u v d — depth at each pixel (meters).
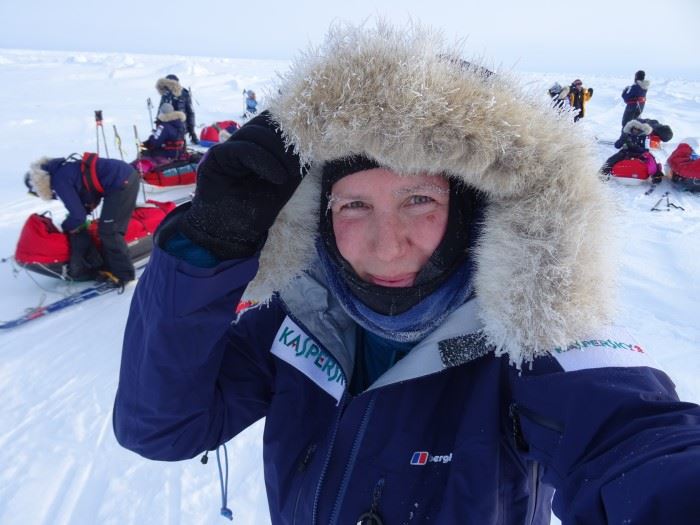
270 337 1.18
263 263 1.03
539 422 0.76
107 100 17.06
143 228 4.69
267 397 1.18
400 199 0.86
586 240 0.77
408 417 0.92
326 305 1.07
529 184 0.80
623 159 7.12
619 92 28.52
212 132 9.32
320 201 0.98
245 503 2.17
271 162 0.81
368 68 0.78
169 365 0.91
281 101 0.84
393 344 1.01
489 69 0.84
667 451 0.58
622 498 0.57
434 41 0.82
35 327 3.77
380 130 0.77
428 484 0.88
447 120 0.77
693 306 3.55
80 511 2.15
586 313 0.77
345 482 0.94
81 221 4.09
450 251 0.88
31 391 3.00
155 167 6.98
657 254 4.54
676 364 2.89
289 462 1.05
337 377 1.04
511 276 0.80
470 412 0.86
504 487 0.84
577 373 0.74
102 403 2.88
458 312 0.89
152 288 0.89
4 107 14.51
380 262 0.88
